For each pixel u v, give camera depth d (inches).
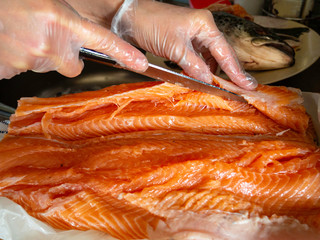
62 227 10.6
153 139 12.8
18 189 11.3
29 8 8.5
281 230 9.6
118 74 19.9
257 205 10.3
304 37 21.8
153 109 14.1
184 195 10.4
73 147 13.2
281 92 13.6
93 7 14.4
